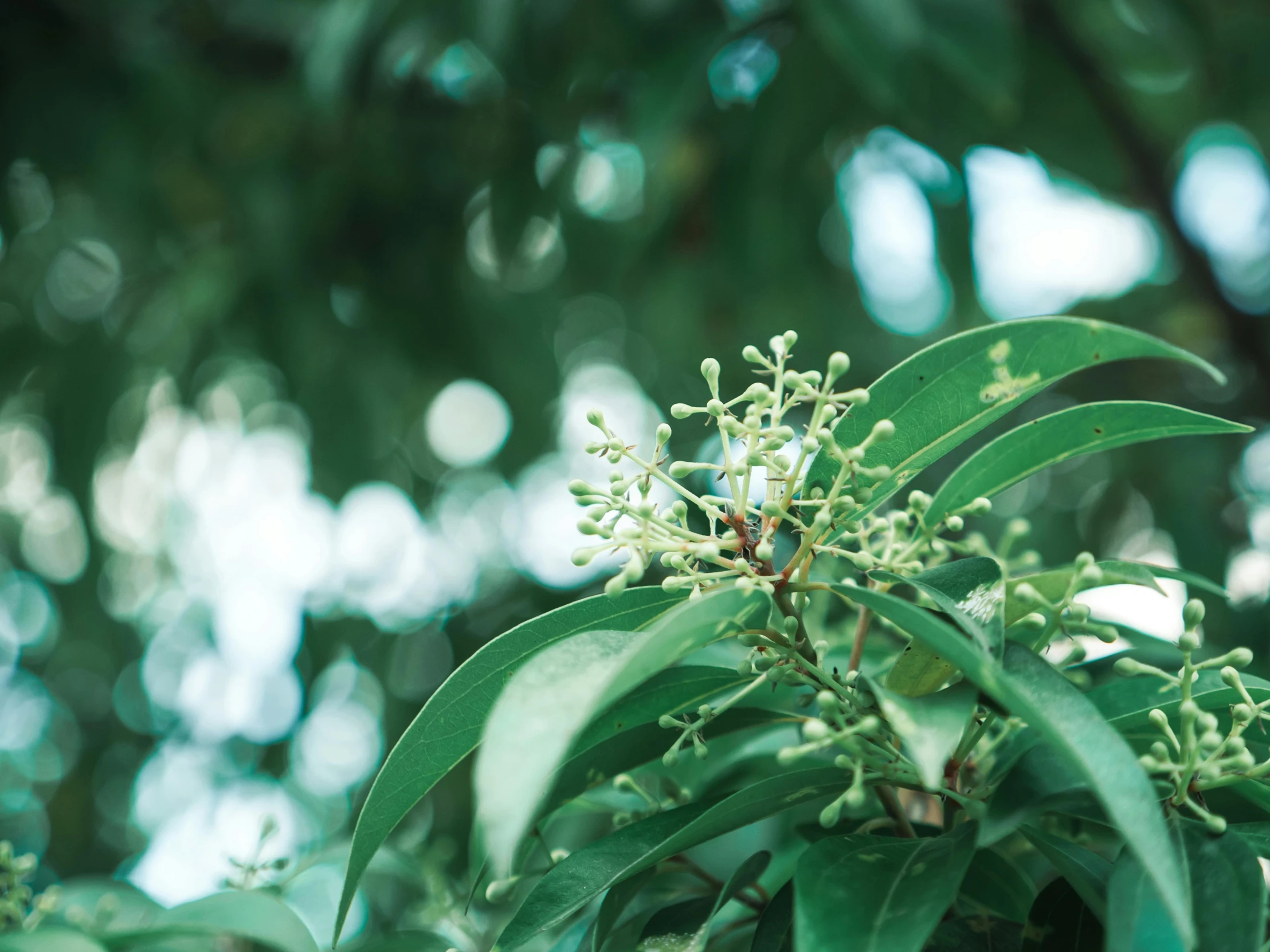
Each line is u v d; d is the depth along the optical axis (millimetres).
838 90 3398
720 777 1517
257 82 4148
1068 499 4148
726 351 4492
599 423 998
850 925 839
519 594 3777
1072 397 4004
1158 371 4012
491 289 4492
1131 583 997
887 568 1092
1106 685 1141
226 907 1292
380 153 3756
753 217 3607
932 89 3406
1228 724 1087
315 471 4340
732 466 991
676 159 3654
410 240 3900
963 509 1125
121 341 4457
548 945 1496
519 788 706
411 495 4504
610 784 1483
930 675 1003
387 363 4316
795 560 981
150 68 3885
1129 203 4230
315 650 4180
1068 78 3604
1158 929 806
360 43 3041
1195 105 4355
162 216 4270
